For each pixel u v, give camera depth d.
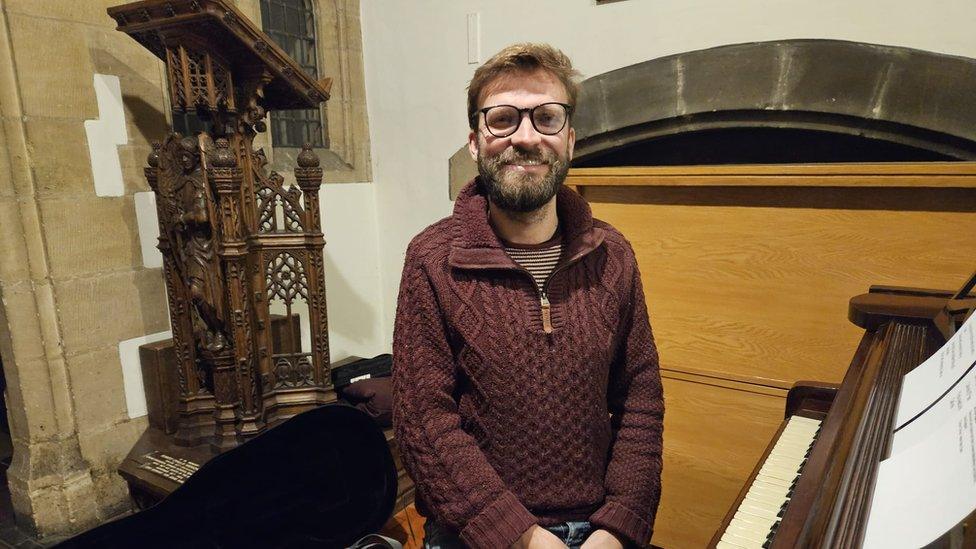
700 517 1.93
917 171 1.50
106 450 2.09
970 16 1.65
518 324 1.10
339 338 2.94
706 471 1.91
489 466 1.06
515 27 2.44
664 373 1.95
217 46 1.71
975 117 1.65
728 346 1.85
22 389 1.91
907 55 1.71
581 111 2.26
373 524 1.64
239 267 1.78
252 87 1.85
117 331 2.10
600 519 1.09
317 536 1.54
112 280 2.08
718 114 2.05
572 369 1.10
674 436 1.95
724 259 1.82
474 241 1.13
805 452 1.11
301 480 1.51
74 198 1.96
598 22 2.24
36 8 1.82
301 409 2.03
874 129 1.83
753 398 1.81
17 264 1.85
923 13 1.71
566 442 1.10
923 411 0.75
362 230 3.01
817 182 1.62
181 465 1.81
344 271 2.94
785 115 1.94
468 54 2.58
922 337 1.08
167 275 1.89
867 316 1.20
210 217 1.73
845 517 0.61
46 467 1.97
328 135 2.90
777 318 1.77
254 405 1.86
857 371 1.05
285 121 2.77
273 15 2.63
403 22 2.74
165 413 2.10
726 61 1.98
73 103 1.93
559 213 1.24
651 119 2.14
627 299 1.21
